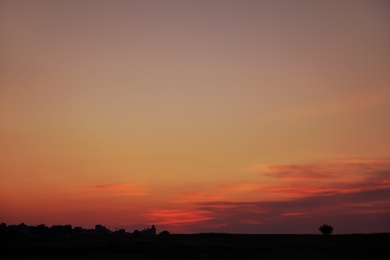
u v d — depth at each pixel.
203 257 51.66
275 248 57.84
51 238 65.31
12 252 54.25
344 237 66.19
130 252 55.47
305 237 66.56
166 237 67.00
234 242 62.53
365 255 53.25
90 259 50.00
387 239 63.78
